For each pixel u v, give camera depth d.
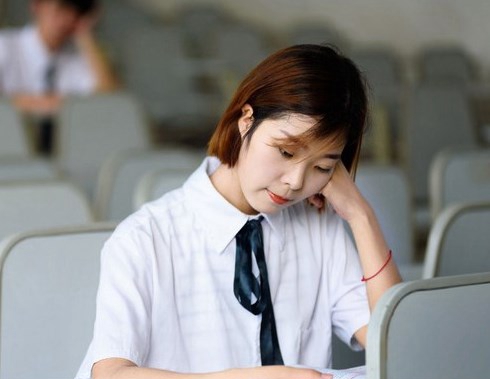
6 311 2.71
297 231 2.47
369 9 11.18
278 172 2.15
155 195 3.72
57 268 2.75
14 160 4.51
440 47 10.74
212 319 2.32
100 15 10.87
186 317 2.31
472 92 8.83
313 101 2.09
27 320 2.72
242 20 11.99
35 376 2.73
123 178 4.88
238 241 2.36
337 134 2.12
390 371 1.93
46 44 6.61
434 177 4.86
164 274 2.28
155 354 2.28
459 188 4.87
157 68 9.12
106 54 9.83
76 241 2.77
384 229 4.40
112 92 6.25
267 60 2.20
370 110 2.31
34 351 2.73
